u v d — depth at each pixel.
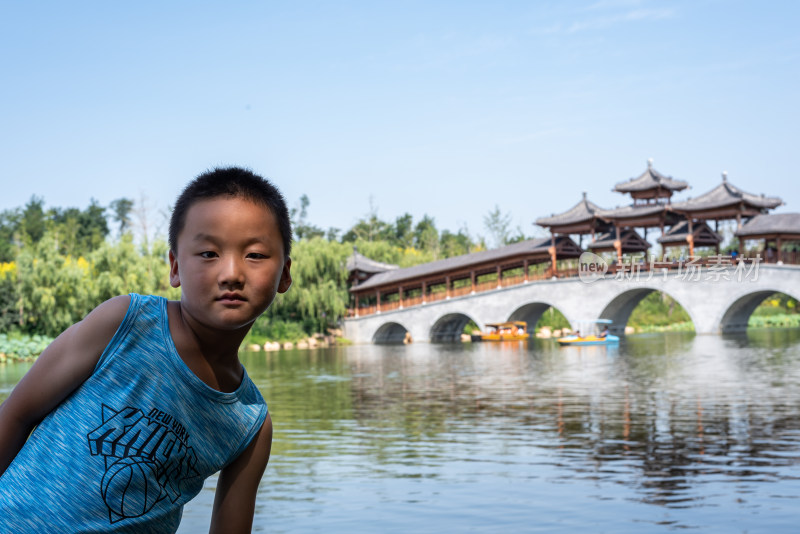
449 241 97.12
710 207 48.41
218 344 1.54
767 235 46.50
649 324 68.75
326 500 7.86
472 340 59.22
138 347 1.50
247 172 1.48
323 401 17.36
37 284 44.09
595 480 8.62
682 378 21.31
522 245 56.56
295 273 57.00
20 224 91.88
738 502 7.55
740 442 10.80
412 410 15.33
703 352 33.38
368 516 7.25
